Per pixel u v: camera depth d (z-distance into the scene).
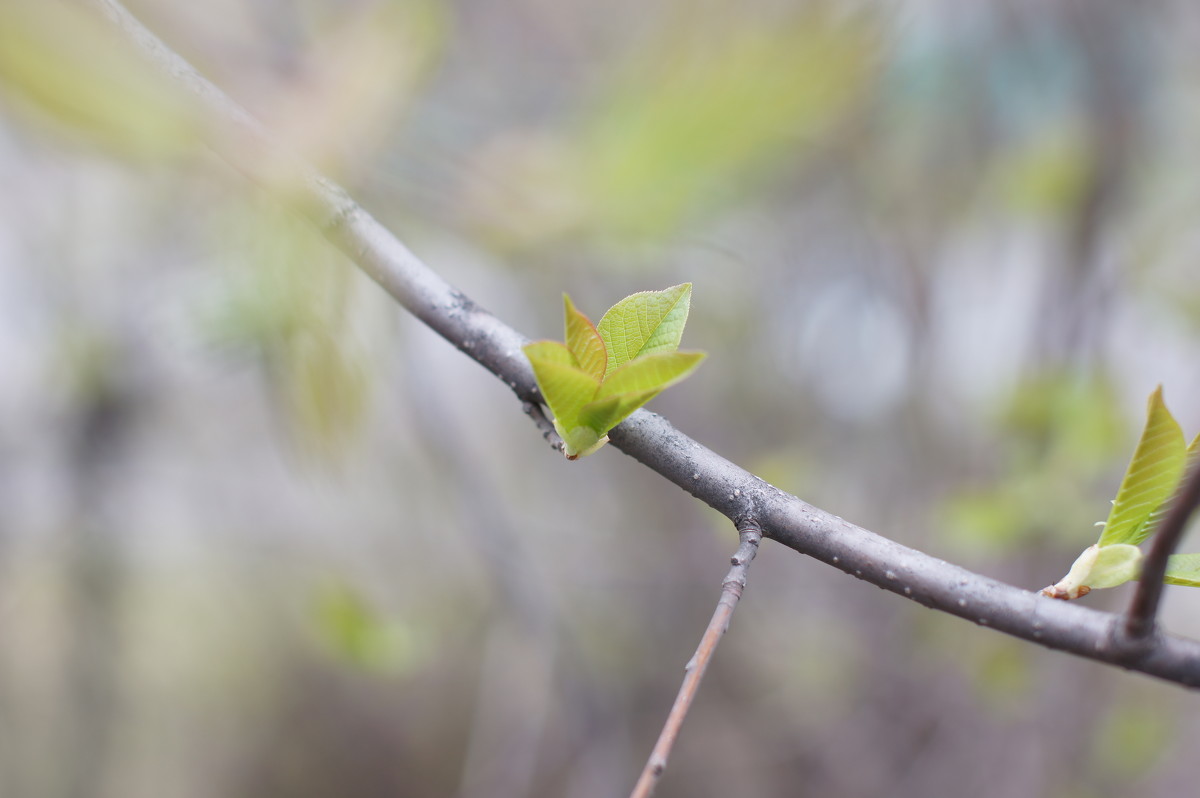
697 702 1.23
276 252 0.42
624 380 0.37
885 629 1.14
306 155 0.42
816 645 1.15
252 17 0.43
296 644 1.35
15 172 0.77
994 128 0.95
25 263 0.85
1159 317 1.01
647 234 0.42
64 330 0.86
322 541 1.12
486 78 0.58
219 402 1.06
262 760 1.31
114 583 1.04
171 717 1.24
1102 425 0.84
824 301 1.12
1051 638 0.38
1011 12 0.90
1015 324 1.09
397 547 1.12
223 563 1.22
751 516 0.39
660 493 1.24
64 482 0.94
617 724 0.97
